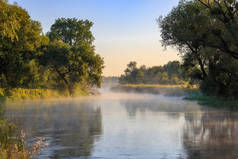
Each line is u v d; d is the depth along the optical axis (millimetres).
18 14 37188
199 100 53875
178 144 14672
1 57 38469
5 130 14914
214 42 27766
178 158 11828
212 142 15039
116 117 27578
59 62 71438
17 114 30062
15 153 9406
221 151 12945
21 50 48250
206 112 31281
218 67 41750
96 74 78812
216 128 19875
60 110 35438
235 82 41969
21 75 43125
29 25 51750
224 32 27391
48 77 75875
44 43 68562
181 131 18844
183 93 77688
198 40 28359
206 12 31969
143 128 20375
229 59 39281
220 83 42750
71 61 71438
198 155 12266
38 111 33719
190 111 32844
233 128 19766
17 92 58312
